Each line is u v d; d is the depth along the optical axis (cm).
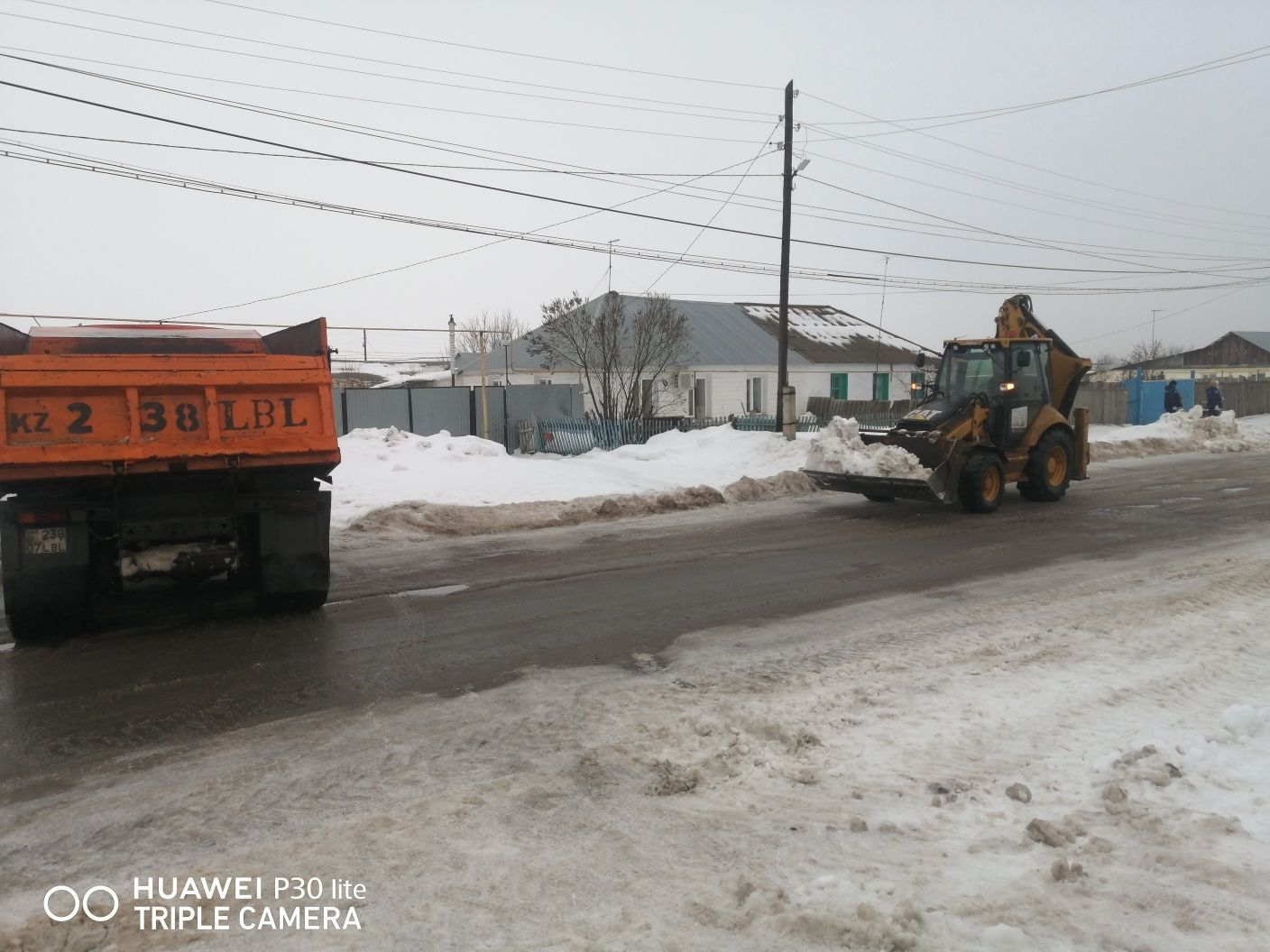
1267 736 498
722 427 2242
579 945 320
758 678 617
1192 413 2653
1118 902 337
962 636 713
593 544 1162
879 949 312
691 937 324
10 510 692
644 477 1756
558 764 480
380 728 540
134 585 905
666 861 378
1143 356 9150
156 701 588
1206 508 1388
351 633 744
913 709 548
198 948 324
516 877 368
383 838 404
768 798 436
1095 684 585
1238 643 676
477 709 568
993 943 312
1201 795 425
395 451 1756
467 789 453
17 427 683
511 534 1244
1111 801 416
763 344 3906
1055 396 1554
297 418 768
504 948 319
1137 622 739
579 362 3039
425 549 1130
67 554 701
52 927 338
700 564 1020
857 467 1379
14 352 799
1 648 706
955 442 1323
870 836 395
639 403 3091
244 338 890
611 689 602
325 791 455
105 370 709
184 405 733
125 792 457
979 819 408
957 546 1109
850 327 4541
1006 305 1572
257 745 516
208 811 434
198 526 743
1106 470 2003
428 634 743
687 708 561
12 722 554
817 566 1003
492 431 2669
